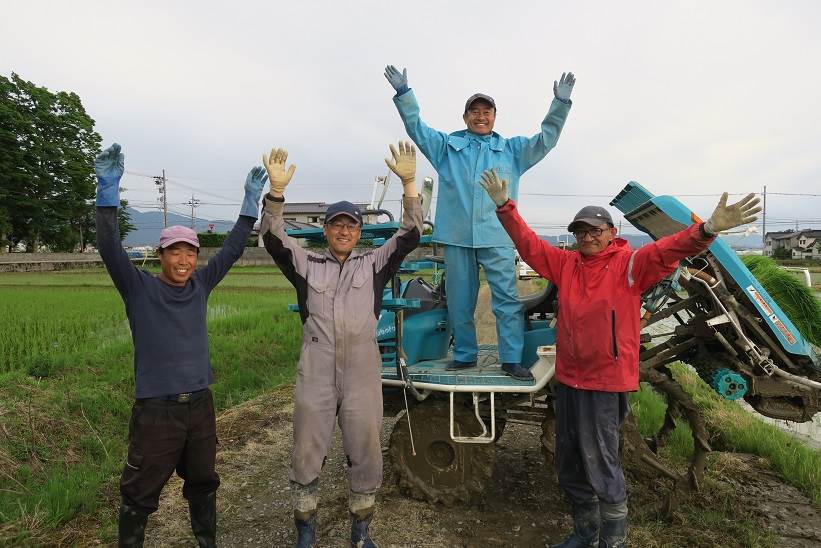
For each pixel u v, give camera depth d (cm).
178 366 270
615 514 279
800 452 444
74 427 479
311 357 288
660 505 354
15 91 3522
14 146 3372
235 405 636
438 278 509
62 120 3684
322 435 289
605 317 277
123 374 632
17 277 2394
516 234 304
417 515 362
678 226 333
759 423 523
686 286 350
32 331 884
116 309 1155
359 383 290
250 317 1094
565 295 293
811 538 330
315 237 386
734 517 354
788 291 367
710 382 346
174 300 276
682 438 465
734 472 423
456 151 383
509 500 387
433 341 430
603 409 281
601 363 278
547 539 333
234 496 395
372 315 295
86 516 350
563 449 299
